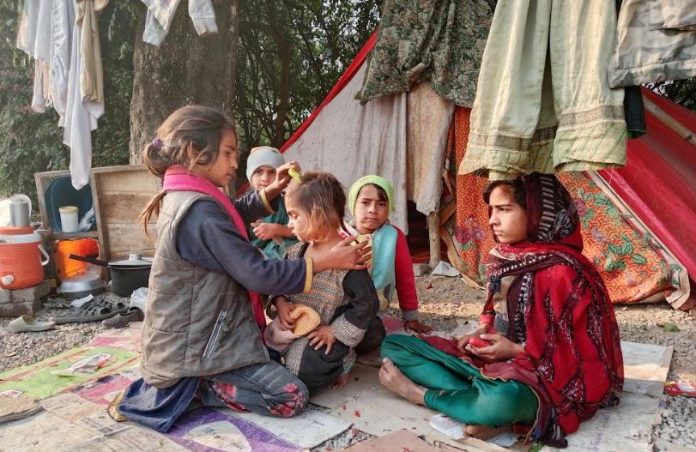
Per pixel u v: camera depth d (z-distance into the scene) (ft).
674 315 12.13
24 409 7.97
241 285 7.80
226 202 7.87
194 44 16.16
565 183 13.64
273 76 29.14
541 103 7.95
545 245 7.54
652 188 12.87
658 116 12.12
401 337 8.55
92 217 15.92
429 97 15.23
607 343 7.60
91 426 7.64
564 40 7.59
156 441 7.25
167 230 7.34
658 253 12.62
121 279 13.97
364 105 16.26
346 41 29.48
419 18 14.88
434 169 15.15
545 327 7.22
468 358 8.10
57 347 11.05
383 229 10.63
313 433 7.42
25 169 23.61
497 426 7.07
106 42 20.25
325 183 8.13
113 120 21.63
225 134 7.73
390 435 7.21
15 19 19.85
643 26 6.82
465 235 15.17
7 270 12.78
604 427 7.42
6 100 23.03
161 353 7.51
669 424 7.56
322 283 8.30
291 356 8.22
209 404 8.07
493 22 8.07
